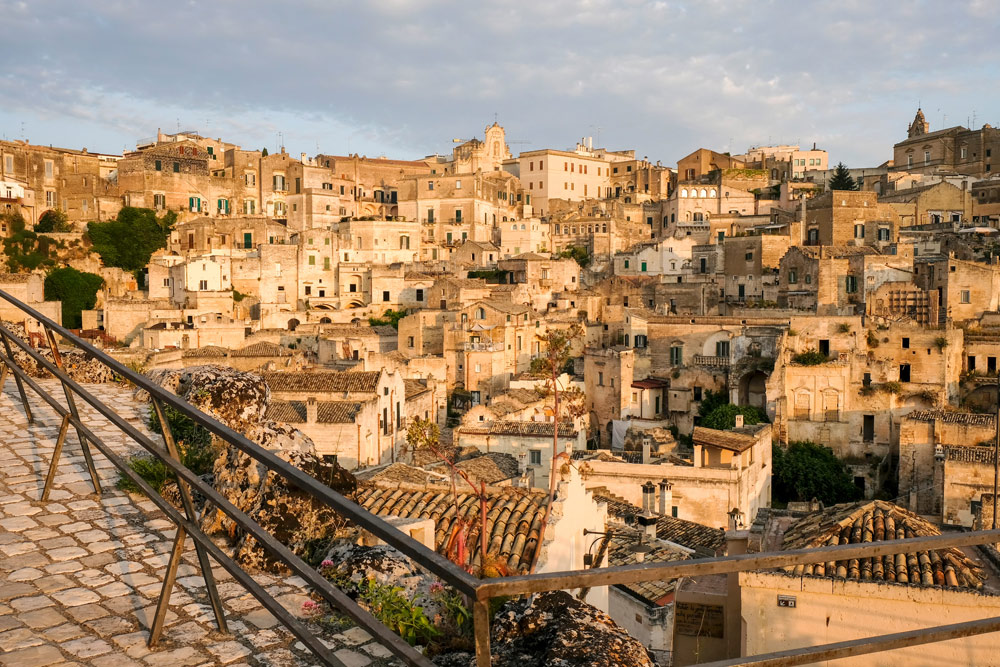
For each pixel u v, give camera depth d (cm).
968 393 7994
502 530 2205
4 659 861
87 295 10806
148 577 1077
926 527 2436
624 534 4128
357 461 4988
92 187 12512
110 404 1964
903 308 8531
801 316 8081
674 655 2584
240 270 11488
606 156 18888
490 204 15212
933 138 14950
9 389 2119
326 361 8400
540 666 937
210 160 15000
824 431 7862
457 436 6047
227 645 918
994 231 10981
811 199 11406
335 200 14650
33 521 1244
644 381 8844
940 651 2059
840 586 2144
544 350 9769
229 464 1461
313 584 663
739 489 5512
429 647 1083
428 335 9625
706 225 13750
